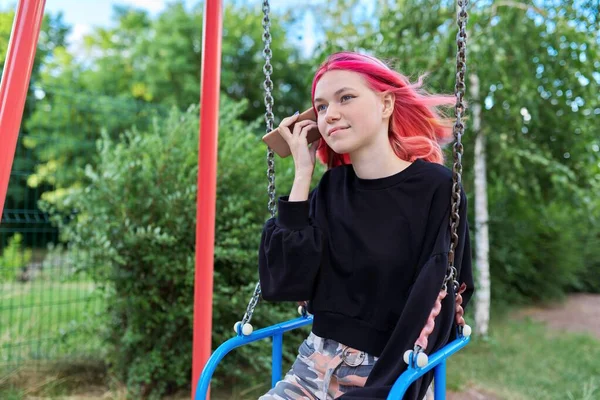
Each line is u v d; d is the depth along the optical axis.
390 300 1.27
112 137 5.54
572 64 4.66
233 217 3.41
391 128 1.44
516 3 4.55
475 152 5.19
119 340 3.34
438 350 1.21
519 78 4.70
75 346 3.86
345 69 1.33
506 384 3.52
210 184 2.23
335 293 1.34
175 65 12.58
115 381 3.30
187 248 3.23
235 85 13.57
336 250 1.34
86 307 3.61
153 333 3.27
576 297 8.54
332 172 1.50
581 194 5.04
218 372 3.46
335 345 1.34
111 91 13.14
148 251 3.19
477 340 4.79
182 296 3.24
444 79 4.71
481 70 4.45
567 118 5.03
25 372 3.51
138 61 13.31
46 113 5.97
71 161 6.02
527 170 5.34
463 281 1.37
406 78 1.44
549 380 3.63
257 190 3.52
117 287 3.29
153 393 3.19
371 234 1.30
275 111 13.59
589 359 4.23
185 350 3.25
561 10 4.70
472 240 5.55
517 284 7.84
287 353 3.36
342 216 1.36
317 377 1.34
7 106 1.60
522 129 5.14
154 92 12.60
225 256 3.20
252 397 3.23
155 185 3.36
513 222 6.85
